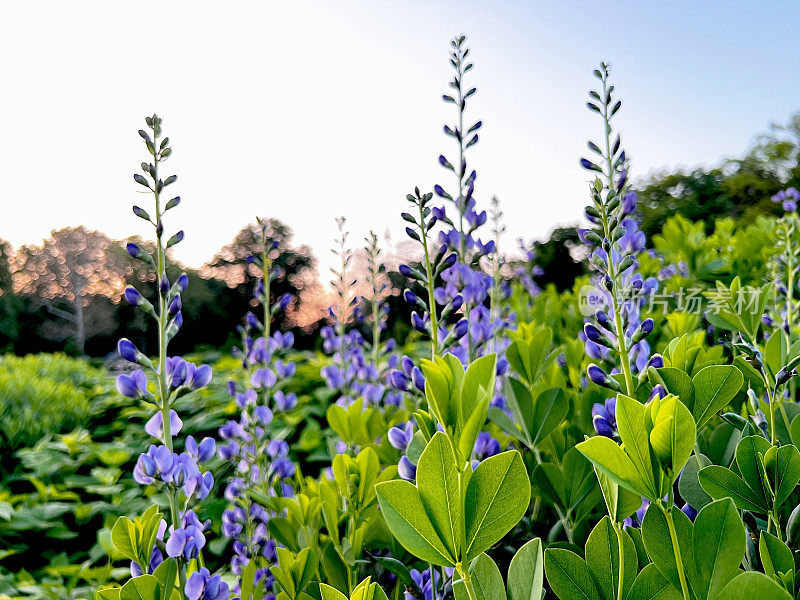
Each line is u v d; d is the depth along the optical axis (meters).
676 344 1.46
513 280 6.64
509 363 2.08
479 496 0.71
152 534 1.19
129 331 17.55
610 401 1.35
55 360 9.29
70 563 4.48
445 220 2.13
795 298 3.60
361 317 4.36
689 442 0.67
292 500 1.61
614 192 1.52
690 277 4.07
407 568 1.33
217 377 7.82
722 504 0.67
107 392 7.77
